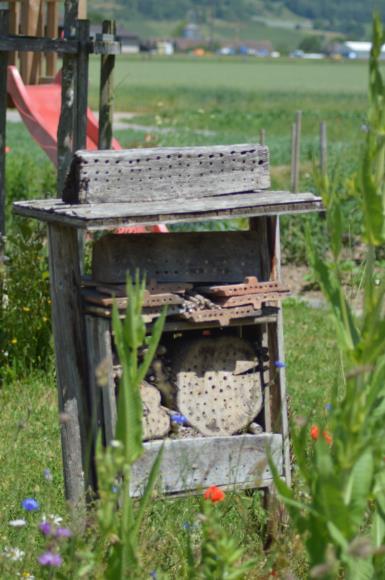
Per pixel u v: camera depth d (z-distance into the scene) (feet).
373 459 16.17
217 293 24.58
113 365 24.32
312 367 49.49
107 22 48.32
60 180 47.91
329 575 15.89
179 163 24.21
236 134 216.54
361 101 388.78
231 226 75.46
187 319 24.21
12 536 25.04
